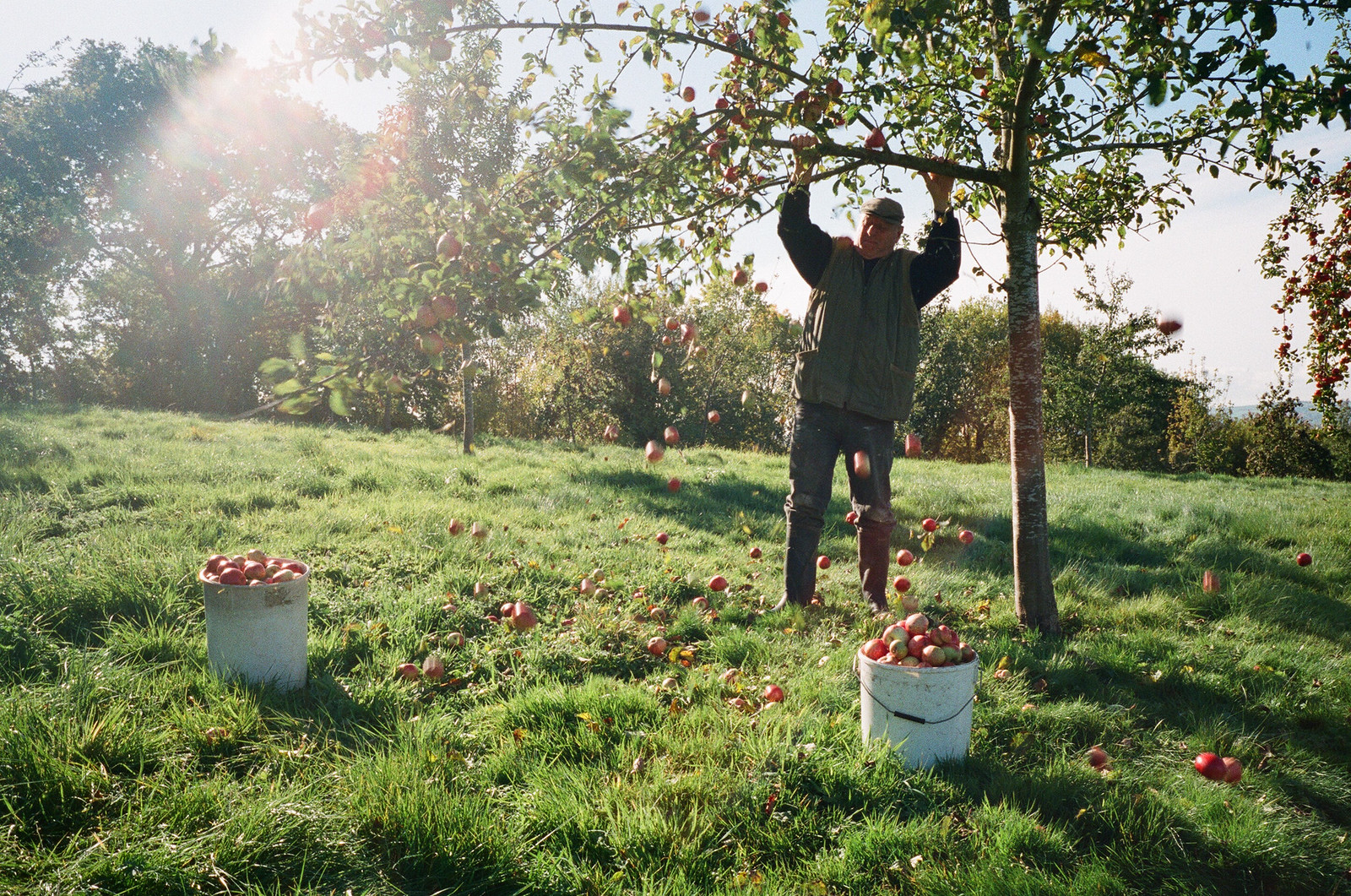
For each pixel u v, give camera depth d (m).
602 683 3.93
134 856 2.20
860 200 4.89
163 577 4.73
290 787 2.74
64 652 3.67
